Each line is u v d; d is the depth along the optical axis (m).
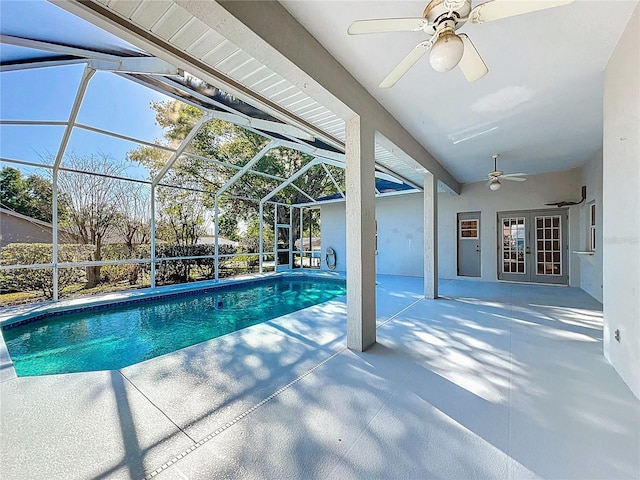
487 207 8.12
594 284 5.89
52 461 1.60
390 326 4.04
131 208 7.94
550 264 7.45
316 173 10.52
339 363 2.84
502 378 2.53
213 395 2.27
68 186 6.90
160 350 4.02
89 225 7.23
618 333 2.57
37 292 6.40
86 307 5.67
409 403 2.15
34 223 6.43
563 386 2.38
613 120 2.59
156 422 1.94
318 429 1.86
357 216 3.16
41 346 4.14
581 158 6.07
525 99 3.44
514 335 3.64
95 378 2.55
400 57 2.63
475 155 5.71
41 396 2.26
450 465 1.57
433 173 5.80
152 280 7.23
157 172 7.40
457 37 1.73
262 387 2.39
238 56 2.32
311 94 2.62
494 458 1.61
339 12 2.11
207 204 9.78
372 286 3.34
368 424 1.91
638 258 2.20
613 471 1.52
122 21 1.86
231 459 1.62
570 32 2.31
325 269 11.21
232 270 10.27
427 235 5.93
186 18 1.86
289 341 3.45
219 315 5.83
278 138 5.71
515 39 2.39
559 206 7.11
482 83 3.08
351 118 3.12
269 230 11.86
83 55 3.06
